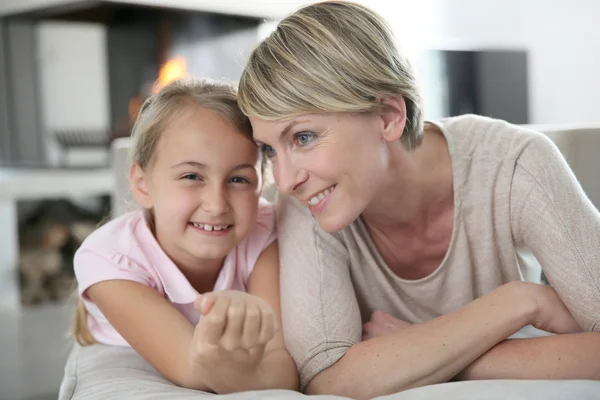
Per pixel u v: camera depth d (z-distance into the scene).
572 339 0.90
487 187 1.07
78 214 3.65
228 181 1.08
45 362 2.59
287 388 0.96
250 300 0.82
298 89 0.91
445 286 1.13
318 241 1.06
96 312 1.19
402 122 0.98
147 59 3.64
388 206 1.07
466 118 1.16
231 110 1.07
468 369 0.93
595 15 4.47
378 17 0.99
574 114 4.61
